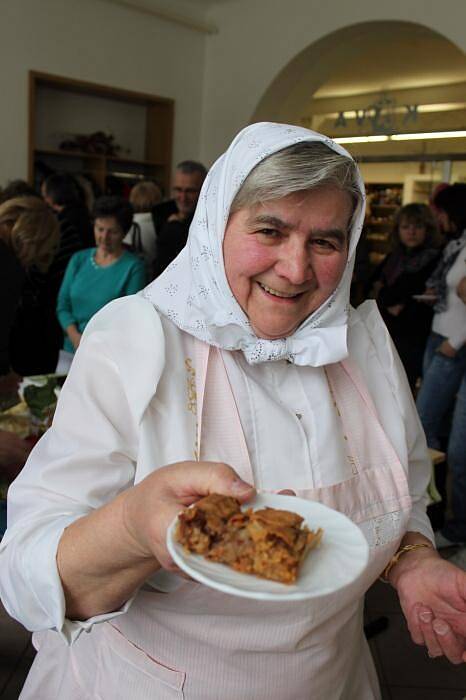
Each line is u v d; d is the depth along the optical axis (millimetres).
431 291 4031
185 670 929
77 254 3572
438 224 4195
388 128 7484
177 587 886
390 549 1042
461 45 4727
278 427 963
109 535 754
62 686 1051
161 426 895
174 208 4496
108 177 6324
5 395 2021
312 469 980
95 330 928
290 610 907
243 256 875
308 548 642
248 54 6117
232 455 929
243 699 938
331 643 988
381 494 1046
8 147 5270
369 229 8242
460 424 3033
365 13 5207
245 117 6234
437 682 2271
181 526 638
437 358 3508
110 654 981
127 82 5949
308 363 965
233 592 561
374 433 1075
